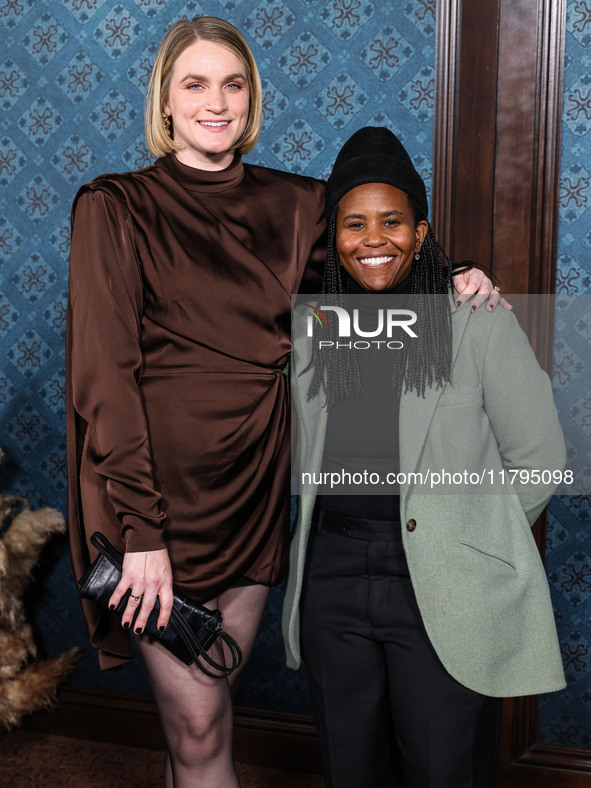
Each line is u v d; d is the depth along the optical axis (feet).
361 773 5.01
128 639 5.53
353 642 4.90
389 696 4.95
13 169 8.91
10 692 8.66
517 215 7.64
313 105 8.02
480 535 4.71
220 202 5.39
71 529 5.42
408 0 7.68
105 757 8.76
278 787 8.23
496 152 7.61
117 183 5.09
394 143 4.96
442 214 7.79
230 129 5.23
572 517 7.77
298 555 5.01
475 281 4.89
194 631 4.99
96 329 4.81
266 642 8.59
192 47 5.13
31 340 9.04
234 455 5.18
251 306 5.22
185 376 5.13
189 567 5.17
